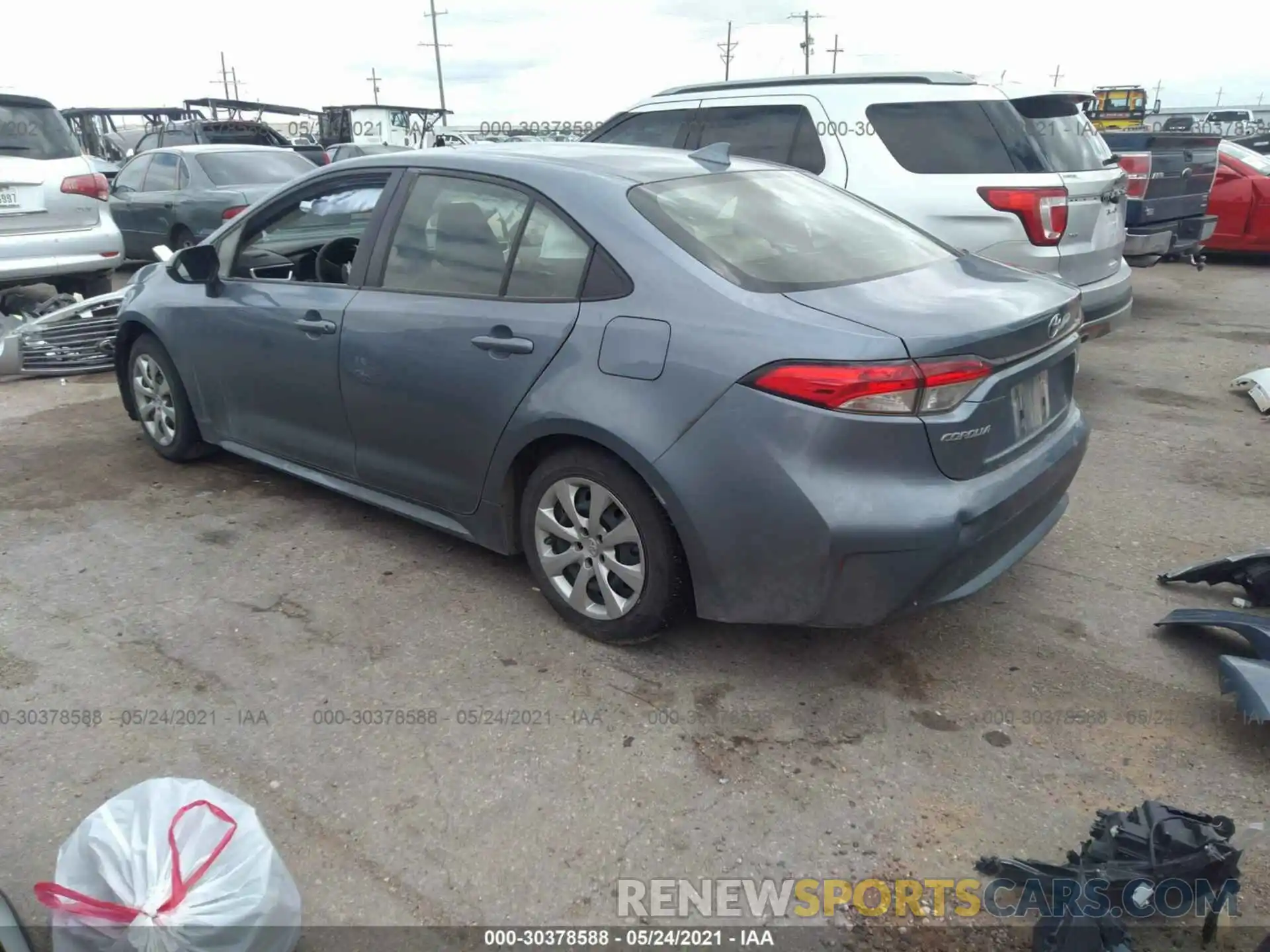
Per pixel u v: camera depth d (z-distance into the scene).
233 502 4.71
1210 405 6.30
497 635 3.50
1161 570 4.02
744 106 6.52
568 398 3.18
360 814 2.64
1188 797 2.71
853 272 3.25
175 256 4.88
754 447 2.84
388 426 3.84
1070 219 5.57
